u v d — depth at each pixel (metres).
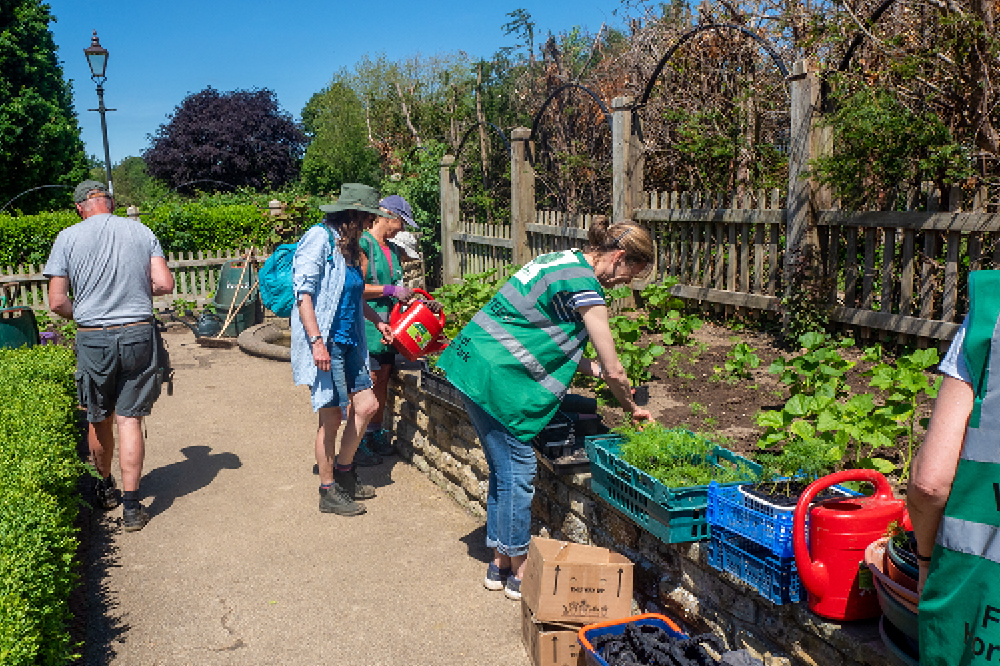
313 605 3.70
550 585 3.02
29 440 3.86
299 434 6.44
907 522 2.16
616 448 3.38
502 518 3.58
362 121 27.70
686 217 7.26
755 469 2.93
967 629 1.48
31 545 2.79
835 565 2.25
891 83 5.56
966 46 4.91
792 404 3.68
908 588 1.90
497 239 10.19
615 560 3.20
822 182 5.79
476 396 3.39
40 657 2.64
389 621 3.54
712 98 8.00
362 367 4.72
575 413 3.88
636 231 3.21
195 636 3.43
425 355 5.41
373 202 4.48
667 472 2.99
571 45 13.60
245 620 3.56
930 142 5.14
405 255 6.63
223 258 13.22
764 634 2.58
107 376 4.50
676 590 3.02
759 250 6.63
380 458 5.82
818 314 5.93
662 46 8.77
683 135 7.68
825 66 6.14
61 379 5.48
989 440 1.46
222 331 10.56
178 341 10.85
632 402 3.34
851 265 5.87
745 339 6.41
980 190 5.07
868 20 5.37
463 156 13.90
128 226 4.61
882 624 2.04
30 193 29.14
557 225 8.90
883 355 5.54
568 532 3.86
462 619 3.55
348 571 4.05
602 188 10.91
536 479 4.17
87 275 4.44
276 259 4.68
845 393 4.62
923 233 5.57
